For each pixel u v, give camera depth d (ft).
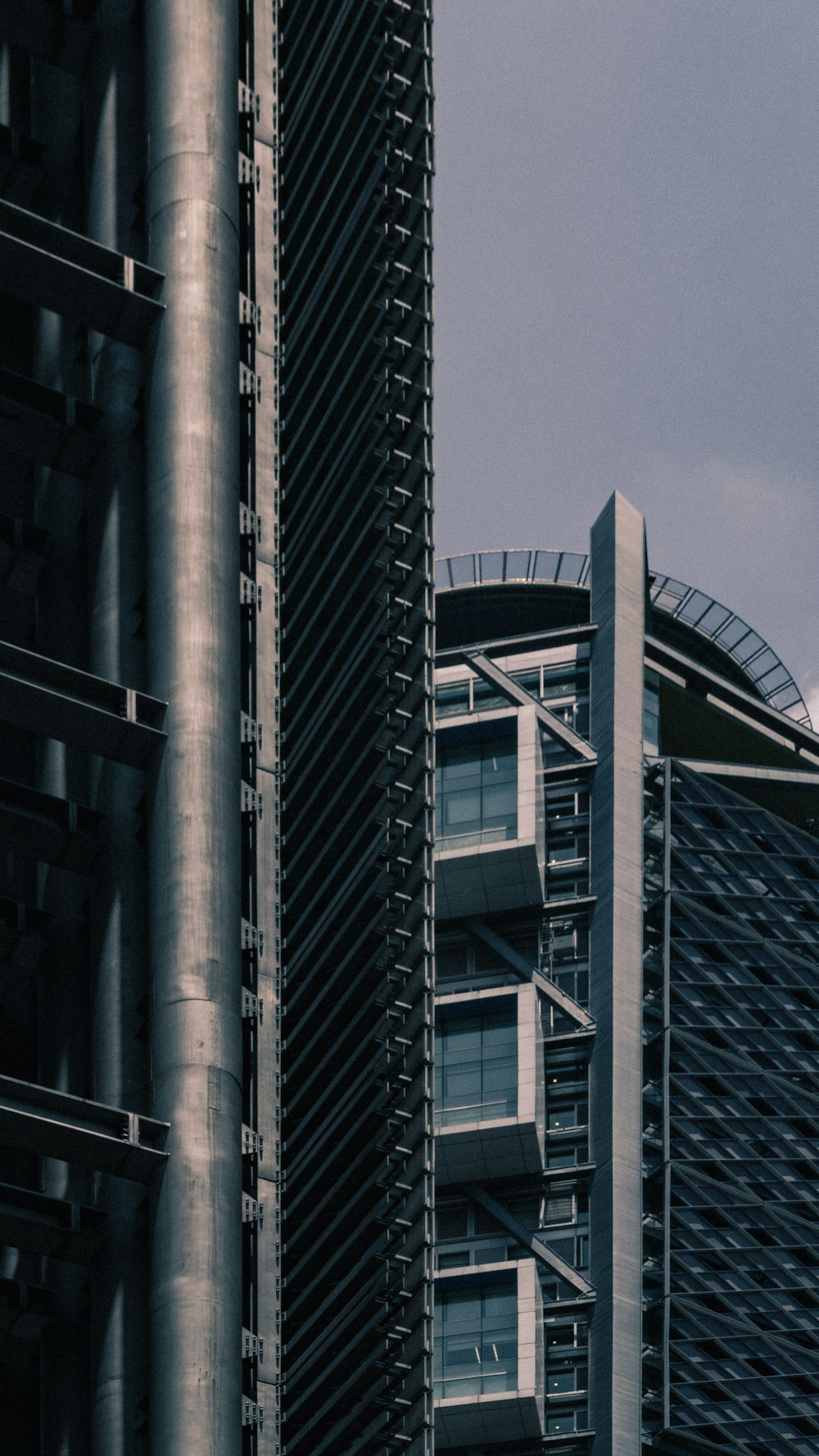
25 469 136.15
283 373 247.50
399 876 248.73
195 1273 117.19
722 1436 393.09
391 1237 241.96
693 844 451.12
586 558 479.41
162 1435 114.62
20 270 129.59
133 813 126.93
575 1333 399.44
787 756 486.38
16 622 132.36
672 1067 426.10
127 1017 122.93
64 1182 121.80
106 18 143.23
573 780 449.48
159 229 137.08
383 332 258.98
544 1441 389.80
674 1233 410.11
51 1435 118.11
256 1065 134.92
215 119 140.67
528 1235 407.03
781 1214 419.13
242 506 143.43
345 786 245.45
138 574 131.34
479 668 454.40
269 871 139.13
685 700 472.03
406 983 247.70
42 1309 120.47
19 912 124.57
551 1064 424.05
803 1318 411.13
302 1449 239.30
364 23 261.03
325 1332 238.48
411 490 258.98
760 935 450.30
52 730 123.95
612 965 424.46
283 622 243.60
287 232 253.24
